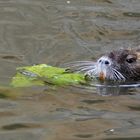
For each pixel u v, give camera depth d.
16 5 27.62
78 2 28.44
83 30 24.52
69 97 17.06
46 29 24.52
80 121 15.12
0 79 18.39
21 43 22.77
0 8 27.08
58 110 15.87
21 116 15.32
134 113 15.89
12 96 16.84
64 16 26.25
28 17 25.97
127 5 28.19
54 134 14.16
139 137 14.07
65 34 23.98
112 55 19.89
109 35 24.06
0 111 15.63
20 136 13.98
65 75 18.72
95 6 27.84
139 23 25.52
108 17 26.27
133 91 18.14
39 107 16.03
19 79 18.34
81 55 21.52
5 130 14.38
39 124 14.80
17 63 20.36
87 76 19.16
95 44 22.89
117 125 14.95
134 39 23.50
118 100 17.03
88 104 16.55
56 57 21.30
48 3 28.16
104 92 17.80
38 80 18.31
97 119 15.27
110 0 28.95
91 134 14.22
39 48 22.27
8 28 24.47
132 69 19.73
